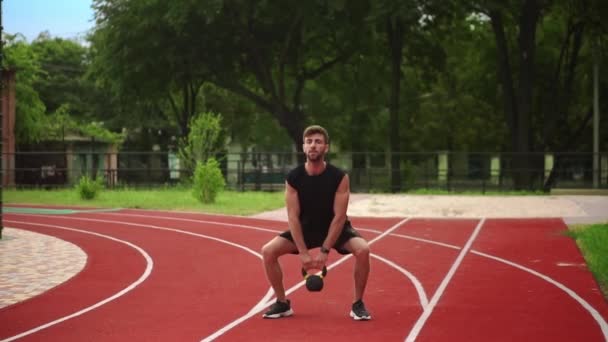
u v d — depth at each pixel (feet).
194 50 129.18
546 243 48.03
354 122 189.16
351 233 24.52
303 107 194.49
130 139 206.08
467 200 90.22
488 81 159.02
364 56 149.38
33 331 23.38
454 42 166.91
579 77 153.28
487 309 26.50
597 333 22.67
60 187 122.21
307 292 30.17
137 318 25.17
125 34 127.95
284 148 230.48
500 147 188.03
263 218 68.95
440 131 183.11
